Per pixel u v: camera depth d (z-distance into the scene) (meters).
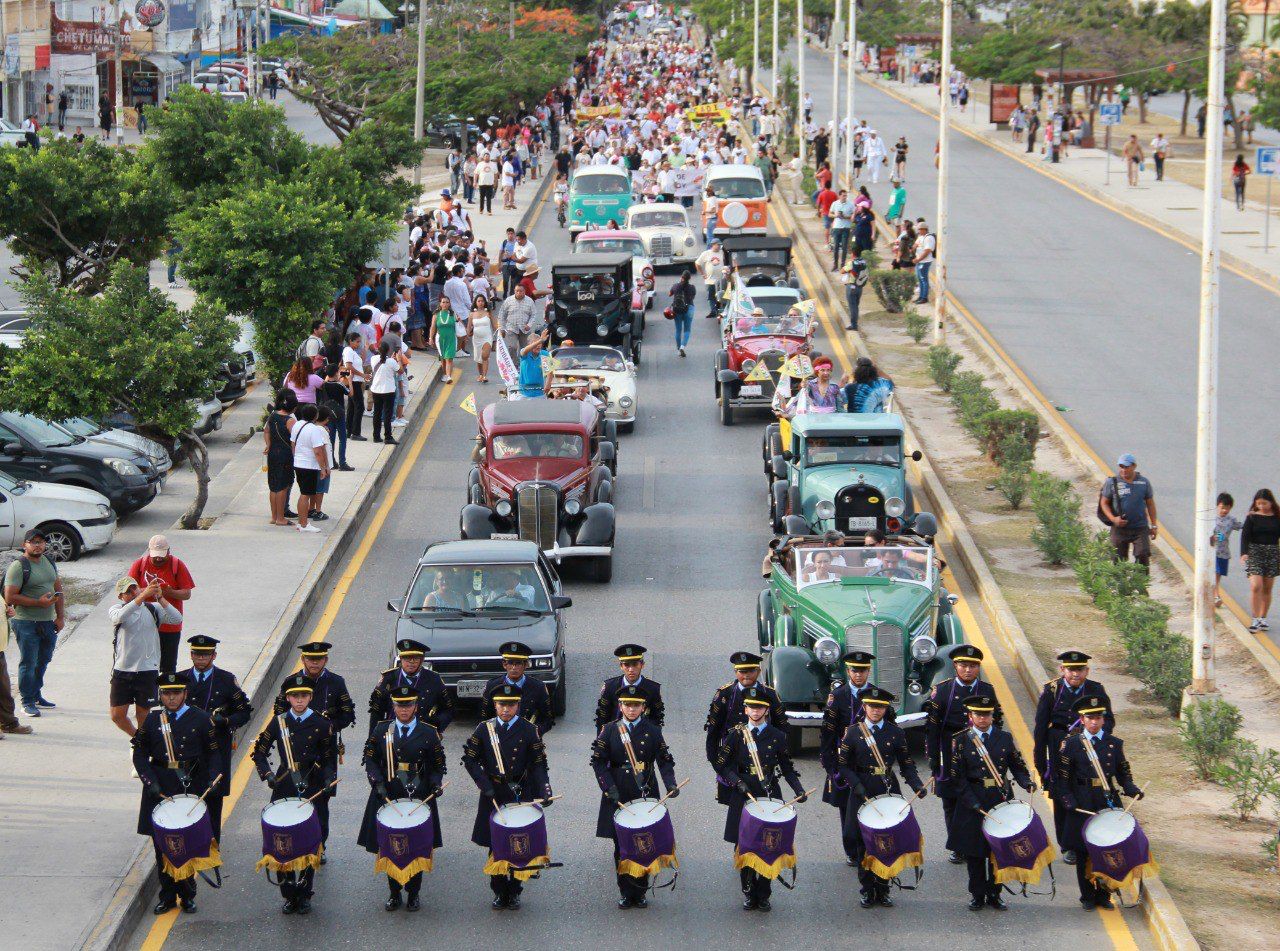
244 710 18.75
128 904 17.20
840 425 30.03
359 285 47.34
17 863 18.12
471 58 89.38
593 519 29.69
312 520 32.84
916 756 22.11
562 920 17.42
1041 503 31.00
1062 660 18.27
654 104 103.81
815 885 18.27
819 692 21.61
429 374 46.50
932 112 117.44
